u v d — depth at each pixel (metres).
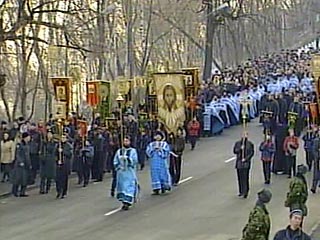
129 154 39.72
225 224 35.47
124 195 39.41
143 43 98.62
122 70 89.75
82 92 87.31
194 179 48.12
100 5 76.38
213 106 68.62
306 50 126.31
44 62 88.25
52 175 44.88
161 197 42.66
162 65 102.06
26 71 78.69
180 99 54.66
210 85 72.81
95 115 56.16
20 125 49.84
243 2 105.12
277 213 37.34
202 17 104.94
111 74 89.31
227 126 71.50
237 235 33.22
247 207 39.28
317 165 42.97
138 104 61.56
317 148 43.12
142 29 99.12
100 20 74.88
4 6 58.81
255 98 76.94
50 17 72.94
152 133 54.50
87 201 42.31
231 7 100.00
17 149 44.69
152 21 100.12
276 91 74.06
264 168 45.84
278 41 136.25
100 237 33.28
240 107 72.94
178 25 97.81
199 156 57.66
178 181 46.38
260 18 122.50
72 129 49.88
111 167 52.81
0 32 53.41
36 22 54.34
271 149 45.88
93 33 75.50
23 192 44.69
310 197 42.03
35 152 47.66
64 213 39.03
